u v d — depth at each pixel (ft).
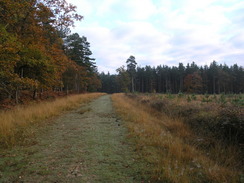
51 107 30.76
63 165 9.89
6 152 11.87
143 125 19.70
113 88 305.73
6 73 27.20
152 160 10.49
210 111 19.57
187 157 11.00
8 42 24.44
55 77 45.93
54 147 12.98
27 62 35.01
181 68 222.48
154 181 8.18
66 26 40.68
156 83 241.14
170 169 8.93
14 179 8.25
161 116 26.73
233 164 10.68
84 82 110.11
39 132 17.25
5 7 26.53
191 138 15.89
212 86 203.00
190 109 23.63
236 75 196.13
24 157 11.02
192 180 8.33
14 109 26.58
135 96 64.69
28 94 49.37
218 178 8.27
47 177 8.48
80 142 14.23
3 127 16.39
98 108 37.76
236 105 19.70
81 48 98.53
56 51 47.09
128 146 13.28
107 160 10.63
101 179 8.34
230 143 13.21
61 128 19.15
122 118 24.72
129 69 171.73
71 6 37.93
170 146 12.50
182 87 213.05
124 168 9.55
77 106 39.91
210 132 15.79
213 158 11.76
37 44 37.27
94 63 118.52
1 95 37.76
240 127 13.04
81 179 8.32
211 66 214.69
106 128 19.20
